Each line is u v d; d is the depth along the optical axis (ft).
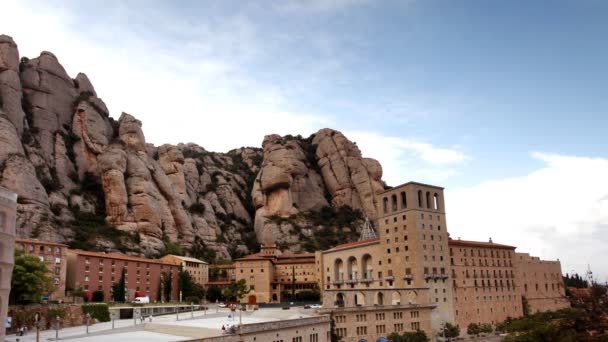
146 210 609.01
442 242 448.65
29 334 266.98
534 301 531.91
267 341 262.67
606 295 333.21
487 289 478.59
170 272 526.57
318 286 575.79
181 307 418.92
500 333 461.37
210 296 564.71
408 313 390.42
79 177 633.61
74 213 573.33
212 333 250.78
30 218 485.97
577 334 297.12
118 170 614.75
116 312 356.18
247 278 581.94
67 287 418.72
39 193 515.09
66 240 506.07
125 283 460.96
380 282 465.47
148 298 454.81
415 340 372.58
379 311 367.45
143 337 250.16
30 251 377.50
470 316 451.94
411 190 443.32
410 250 435.53
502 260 508.12
